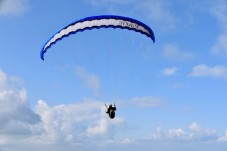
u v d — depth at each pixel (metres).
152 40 36.28
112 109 31.92
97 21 33.69
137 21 34.50
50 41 34.50
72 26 33.62
